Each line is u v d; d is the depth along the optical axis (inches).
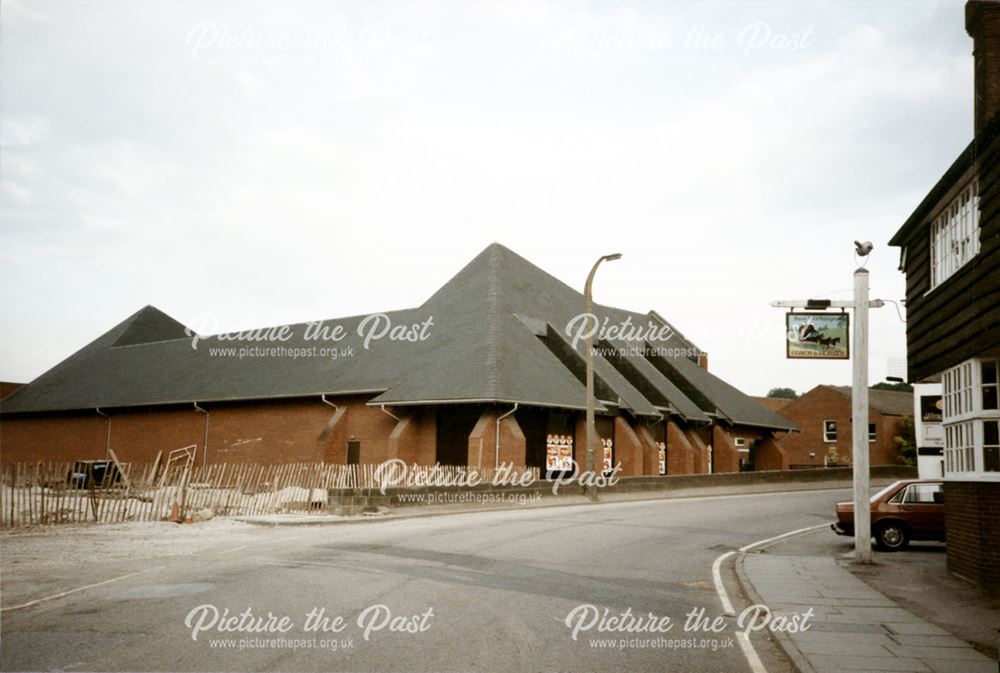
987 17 476.7
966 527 489.7
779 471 1649.9
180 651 289.9
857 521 573.0
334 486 991.6
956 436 514.6
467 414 1332.4
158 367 2064.5
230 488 933.2
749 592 444.1
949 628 354.0
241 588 410.6
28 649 291.9
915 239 605.6
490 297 1553.9
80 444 2058.3
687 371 2081.7
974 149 457.7
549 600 397.4
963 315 487.8
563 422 1438.2
